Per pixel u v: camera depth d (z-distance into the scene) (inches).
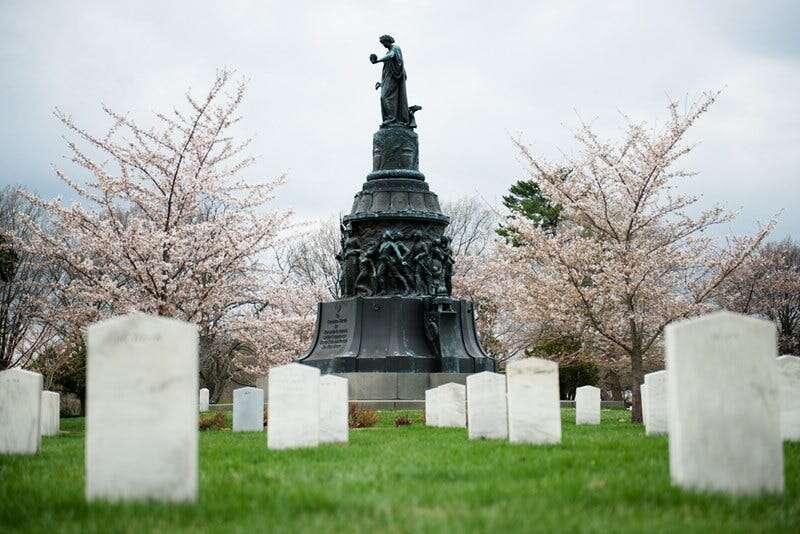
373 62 1614.2
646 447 740.7
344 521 420.8
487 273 2347.4
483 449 741.9
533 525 407.2
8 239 1590.8
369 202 1579.7
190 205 1560.0
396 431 1076.5
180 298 1502.2
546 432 793.6
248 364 2551.7
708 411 477.1
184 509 453.7
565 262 1427.2
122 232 1466.5
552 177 1518.2
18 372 794.2
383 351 1504.7
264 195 1658.5
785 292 2372.0
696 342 478.3
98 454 479.2
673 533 393.1
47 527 423.5
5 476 610.9
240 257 1560.0
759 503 450.9
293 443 798.5
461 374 1508.4
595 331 1469.0
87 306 1528.1
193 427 479.5
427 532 395.9
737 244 1492.4
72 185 1529.3
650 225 1504.7
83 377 2097.7
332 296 2204.7
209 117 1547.7
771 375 478.0
